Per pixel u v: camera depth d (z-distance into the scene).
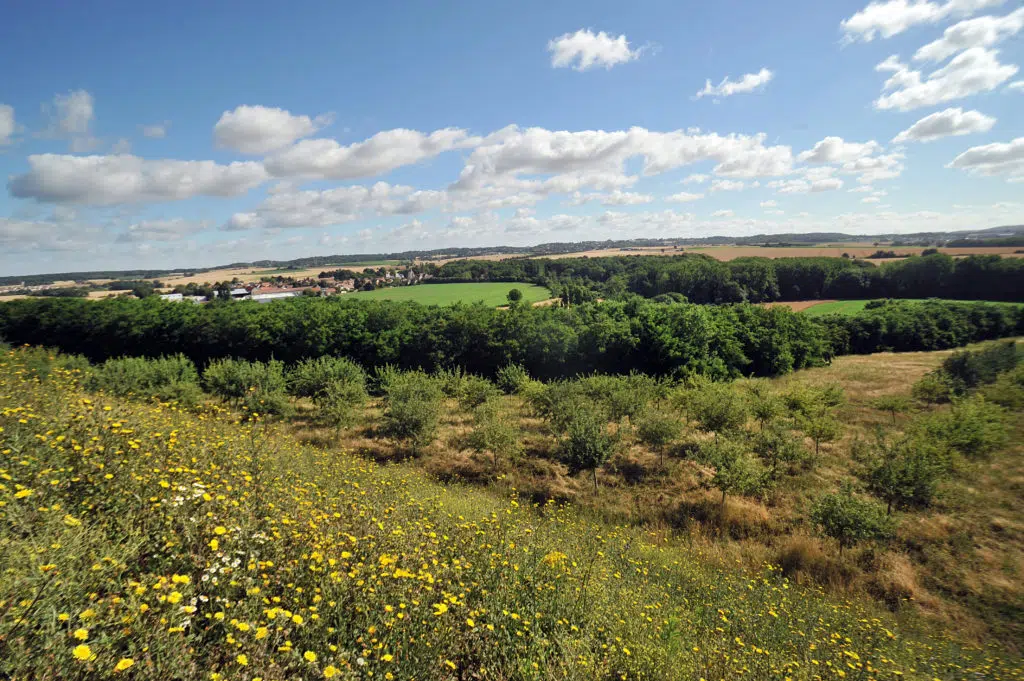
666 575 9.34
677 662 5.09
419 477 13.96
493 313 51.25
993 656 8.63
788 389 26.52
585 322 50.78
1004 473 15.55
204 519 4.21
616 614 5.60
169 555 3.76
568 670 4.12
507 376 31.12
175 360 26.41
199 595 3.39
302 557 4.29
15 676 2.27
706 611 7.61
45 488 4.04
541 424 23.45
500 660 4.05
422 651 3.68
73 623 2.69
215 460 6.18
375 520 5.91
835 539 12.36
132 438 5.31
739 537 13.23
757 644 6.78
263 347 50.19
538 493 15.66
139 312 52.69
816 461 17.78
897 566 11.59
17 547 2.97
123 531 3.80
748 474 14.19
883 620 9.65
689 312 43.88
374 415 24.38
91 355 52.41
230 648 3.09
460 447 19.66
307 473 8.47
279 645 3.26
